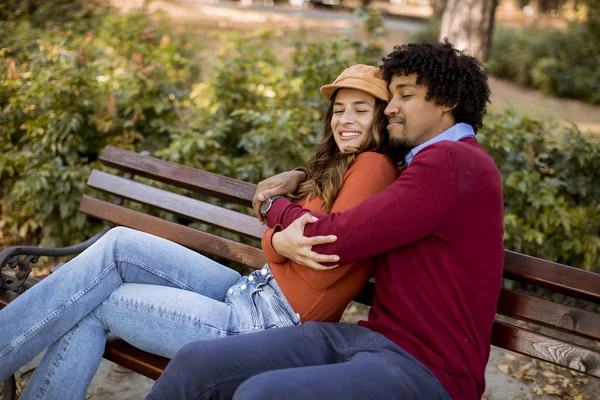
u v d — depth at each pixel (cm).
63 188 359
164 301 196
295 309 194
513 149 355
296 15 1761
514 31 1320
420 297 171
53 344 199
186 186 256
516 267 196
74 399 193
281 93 443
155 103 393
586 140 362
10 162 379
